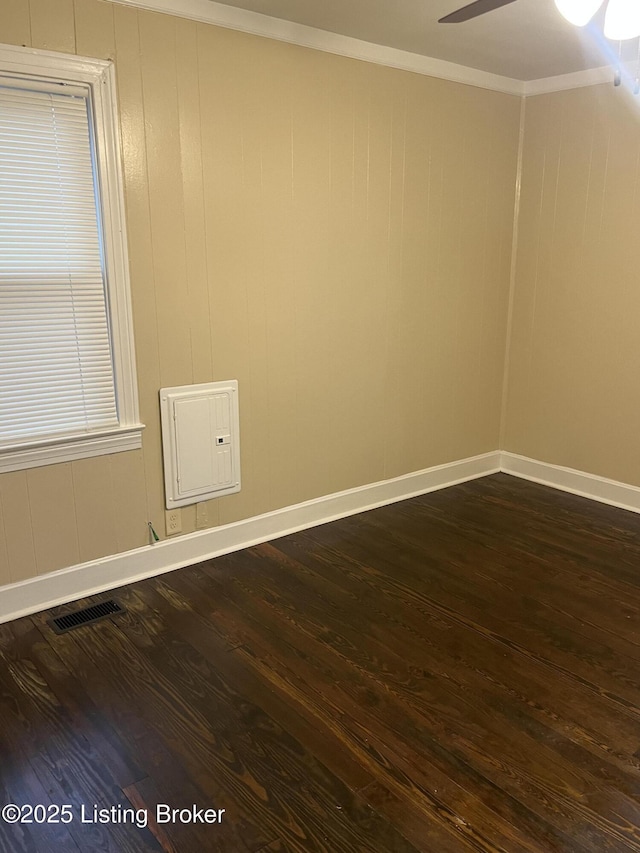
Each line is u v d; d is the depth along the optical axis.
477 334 4.23
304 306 3.36
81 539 2.86
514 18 2.95
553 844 1.67
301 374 3.43
